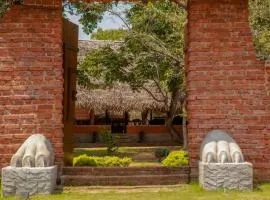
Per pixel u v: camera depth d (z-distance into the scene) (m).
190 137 8.07
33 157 7.19
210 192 7.14
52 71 7.96
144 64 18.28
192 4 8.19
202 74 8.07
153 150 19.67
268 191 7.23
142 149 20.47
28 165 7.11
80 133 23.67
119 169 8.04
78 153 17.81
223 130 7.97
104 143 22.70
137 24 17.83
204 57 8.09
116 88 23.89
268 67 8.09
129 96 23.55
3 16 8.35
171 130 22.14
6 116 7.87
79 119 24.81
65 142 9.10
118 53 18.42
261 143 7.98
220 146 7.48
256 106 8.03
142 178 7.91
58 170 7.84
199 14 8.16
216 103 8.03
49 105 7.91
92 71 19.23
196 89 8.05
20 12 8.05
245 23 8.16
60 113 7.91
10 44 7.98
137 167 8.08
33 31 8.02
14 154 7.51
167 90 20.69
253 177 7.91
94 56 19.05
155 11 16.83
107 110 23.56
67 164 9.22
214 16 8.16
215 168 7.24
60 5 8.09
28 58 7.96
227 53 8.10
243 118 8.01
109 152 17.92
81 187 7.72
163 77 19.38
